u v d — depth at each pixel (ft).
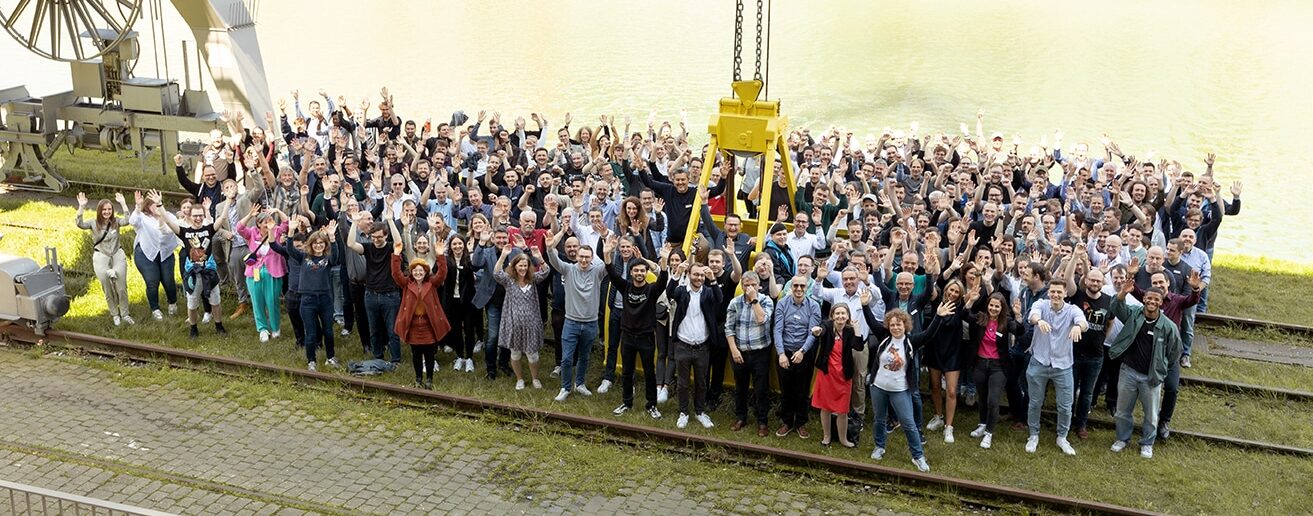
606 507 37.76
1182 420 44.50
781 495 38.63
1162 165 58.03
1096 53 154.71
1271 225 82.84
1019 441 42.70
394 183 50.57
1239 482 39.88
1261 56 152.87
